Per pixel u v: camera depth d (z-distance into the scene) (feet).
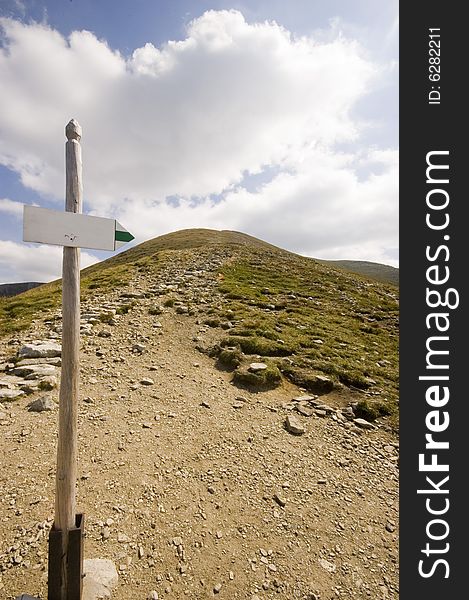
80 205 12.21
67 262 11.80
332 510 18.88
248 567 14.88
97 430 23.39
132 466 20.13
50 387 28.60
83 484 18.30
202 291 70.85
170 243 208.95
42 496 17.19
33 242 11.08
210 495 18.74
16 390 27.63
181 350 41.01
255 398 30.99
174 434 24.04
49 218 11.36
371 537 17.42
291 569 15.07
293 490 19.99
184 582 13.84
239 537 16.34
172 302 59.52
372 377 37.35
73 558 11.73
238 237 261.65
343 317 64.95
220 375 35.22
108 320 48.85
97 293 69.10
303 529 17.34
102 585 13.00
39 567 13.53
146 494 18.13
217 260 114.83
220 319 51.57
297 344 43.50
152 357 38.32
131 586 13.34
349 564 15.75
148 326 48.16
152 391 30.32
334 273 126.41
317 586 14.49
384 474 22.36
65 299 11.75
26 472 18.78
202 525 16.69
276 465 22.02
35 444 21.26
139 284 78.43
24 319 51.67
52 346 36.47
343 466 22.80
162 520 16.63
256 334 45.52
